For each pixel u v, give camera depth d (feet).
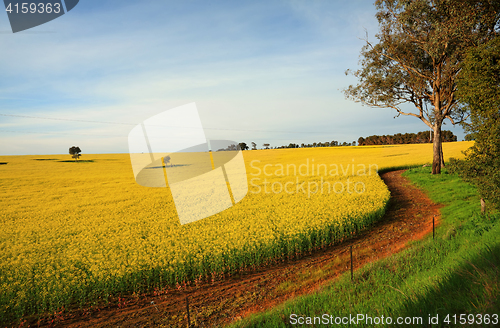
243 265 37.40
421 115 101.55
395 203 71.26
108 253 38.75
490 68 38.58
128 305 28.99
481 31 74.02
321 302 21.11
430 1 79.56
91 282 30.58
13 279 31.42
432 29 84.33
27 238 49.85
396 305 16.25
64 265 35.04
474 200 61.36
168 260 34.17
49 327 25.55
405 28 89.51
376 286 22.86
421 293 16.78
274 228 46.11
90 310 28.19
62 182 129.49
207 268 35.83
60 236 50.39
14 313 27.35
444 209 58.85
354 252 38.99
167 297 30.22
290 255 39.52
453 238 33.30
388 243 42.09
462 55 74.59
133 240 45.19
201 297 29.78
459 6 74.18
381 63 99.55
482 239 28.32
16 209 77.05
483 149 39.45
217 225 50.19
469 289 15.67
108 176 146.61
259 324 19.35
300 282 30.83
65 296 28.12
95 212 69.92
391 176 113.80
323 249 42.24
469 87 41.01
